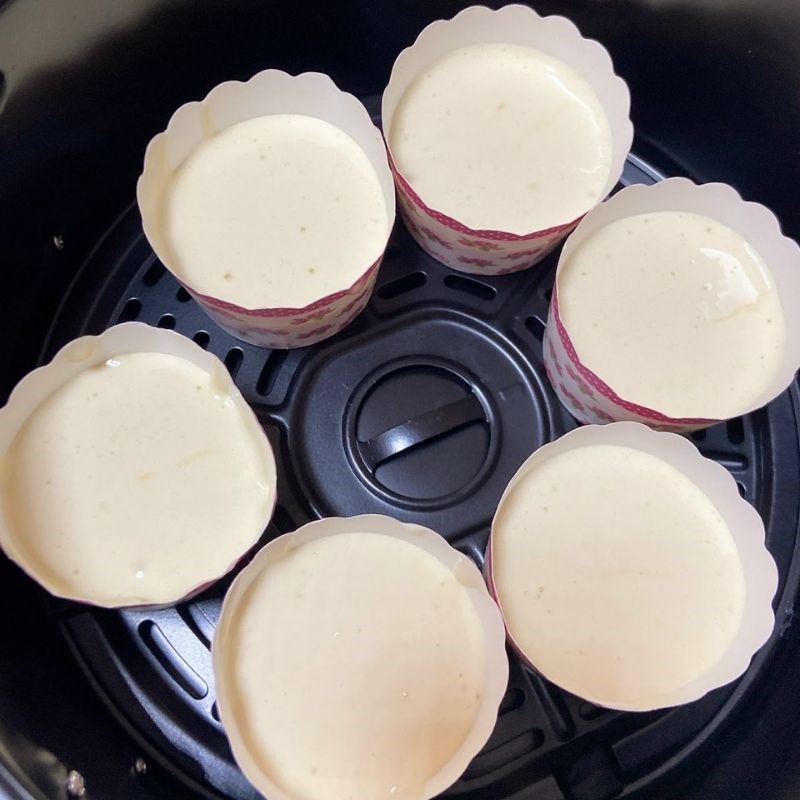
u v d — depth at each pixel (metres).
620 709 0.19
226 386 0.21
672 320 0.23
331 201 0.23
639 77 0.26
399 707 0.20
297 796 0.19
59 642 0.21
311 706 0.19
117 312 0.24
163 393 0.22
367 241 0.23
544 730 0.21
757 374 0.23
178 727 0.21
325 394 0.23
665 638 0.20
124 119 0.24
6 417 0.21
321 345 0.24
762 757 0.20
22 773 0.17
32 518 0.21
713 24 0.23
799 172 0.24
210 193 0.23
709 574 0.21
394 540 0.21
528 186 0.24
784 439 0.24
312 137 0.24
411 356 0.24
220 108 0.23
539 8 0.25
